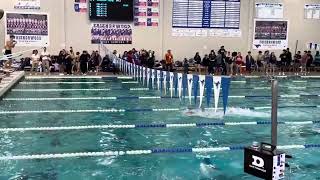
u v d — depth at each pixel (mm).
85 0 15453
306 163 4816
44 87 11297
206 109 8109
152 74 10828
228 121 7039
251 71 16188
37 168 4539
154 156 5043
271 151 2707
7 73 12281
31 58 14742
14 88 11000
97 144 5547
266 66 16203
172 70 15211
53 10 15281
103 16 15586
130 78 13219
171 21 16359
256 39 17141
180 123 6855
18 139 5758
